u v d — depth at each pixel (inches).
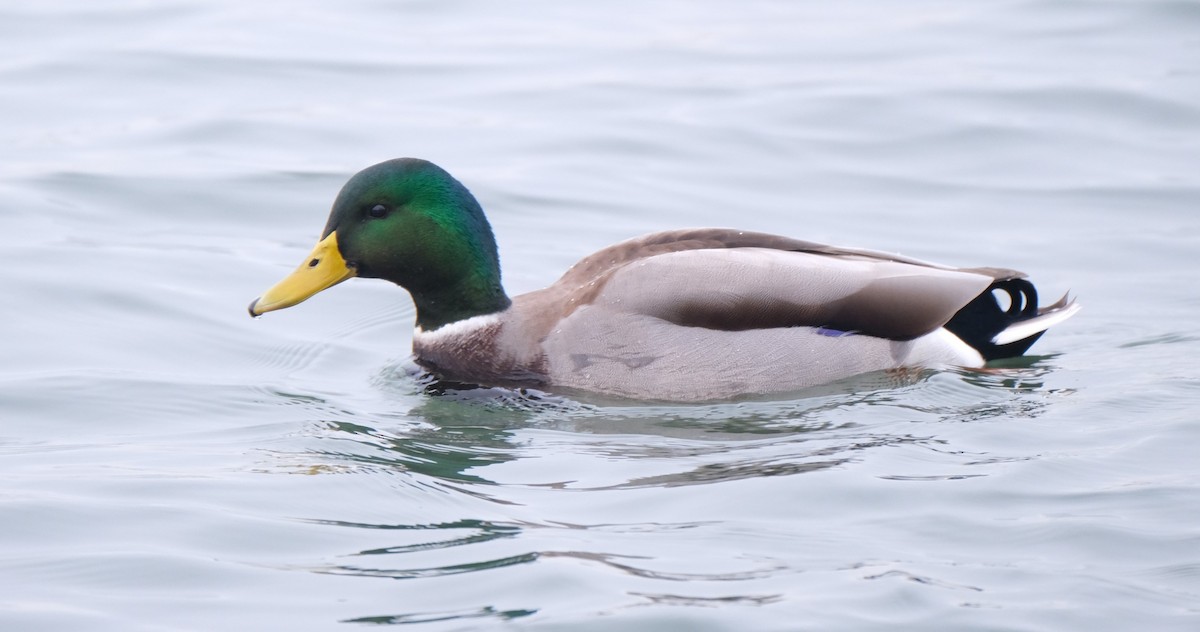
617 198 735.1
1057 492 410.6
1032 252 671.1
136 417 491.2
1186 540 377.4
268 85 889.5
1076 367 525.7
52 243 659.4
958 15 1013.2
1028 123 820.0
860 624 336.8
